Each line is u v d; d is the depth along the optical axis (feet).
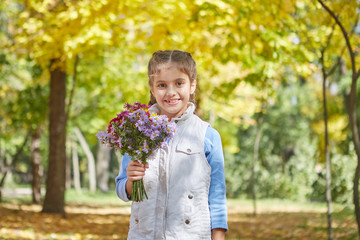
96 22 25.45
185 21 23.85
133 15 24.13
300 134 79.36
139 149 6.79
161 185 6.96
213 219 6.97
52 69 34.73
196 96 8.23
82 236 27.96
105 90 48.26
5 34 44.47
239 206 62.64
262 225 38.17
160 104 7.27
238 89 42.19
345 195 45.62
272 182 80.43
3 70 48.96
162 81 7.16
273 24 23.80
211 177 7.14
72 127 63.87
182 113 7.39
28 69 50.52
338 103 46.37
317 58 25.90
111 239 27.78
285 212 50.72
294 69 25.98
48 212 39.88
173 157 6.99
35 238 25.13
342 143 50.78
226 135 71.51
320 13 23.84
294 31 25.00
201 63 27.48
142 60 48.78
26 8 32.07
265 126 81.66
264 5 23.00
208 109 43.86
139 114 6.91
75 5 25.94
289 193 76.69
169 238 6.79
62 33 26.81
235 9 22.72
